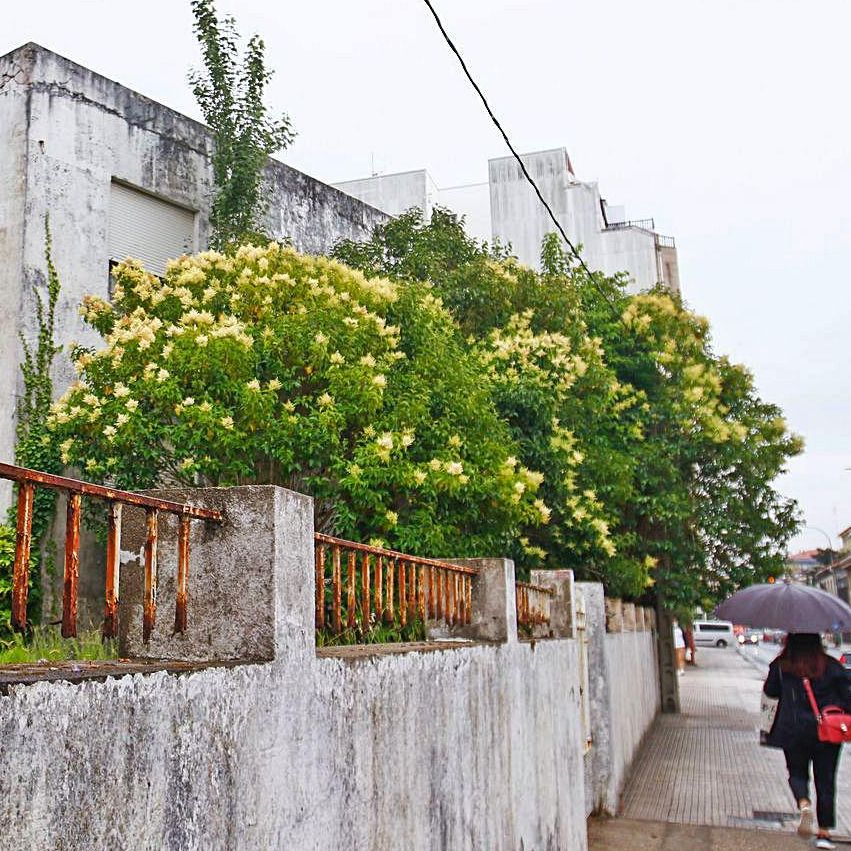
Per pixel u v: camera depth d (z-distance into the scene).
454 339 10.41
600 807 8.88
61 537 9.34
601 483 12.42
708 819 8.78
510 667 5.41
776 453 16.25
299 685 2.77
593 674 9.13
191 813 2.19
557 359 11.41
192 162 12.30
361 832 3.14
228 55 12.45
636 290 27.77
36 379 9.81
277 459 7.74
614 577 12.37
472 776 4.47
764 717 7.33
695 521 15.30
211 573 2.68
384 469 7.54
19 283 9.92
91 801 1.86
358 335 8.45
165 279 10.14
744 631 66.62
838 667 6.93
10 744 1.66
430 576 4.80
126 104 11.41
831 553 67.94
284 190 13.74
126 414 7.67
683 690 25.22
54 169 10.40
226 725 2.36
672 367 15.59
